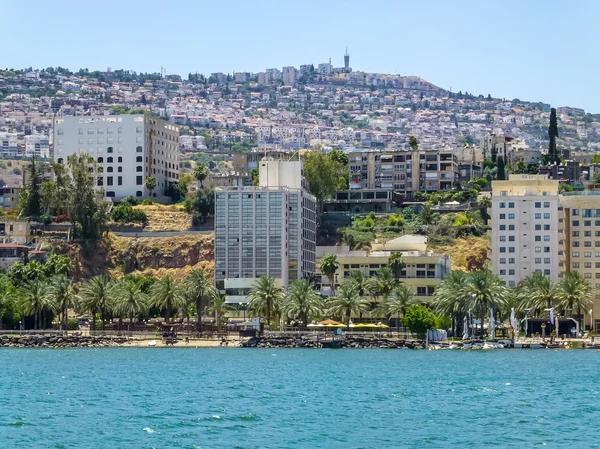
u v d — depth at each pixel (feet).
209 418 609.42
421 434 561.02
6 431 564.71
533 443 536.42
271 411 641.40
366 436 554.05
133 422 595.06
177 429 571.28
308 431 567.59
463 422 601.62
